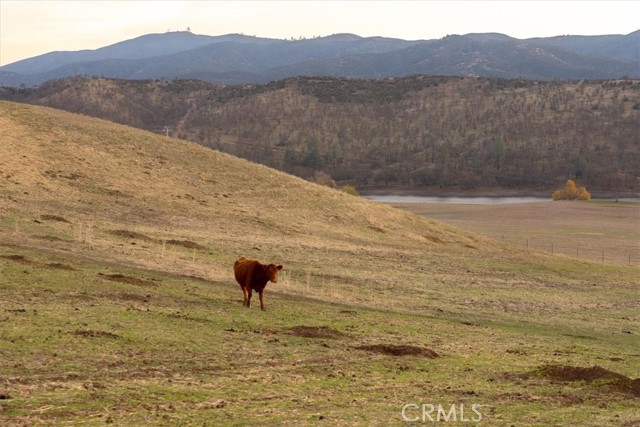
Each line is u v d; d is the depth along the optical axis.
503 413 14.62
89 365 15.90
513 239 97.00
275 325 23.89
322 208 70.31
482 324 33.06
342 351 20.47
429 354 21.20
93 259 35.22
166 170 70.00
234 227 57.72
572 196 172.25
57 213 49.53
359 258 52.56
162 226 53.31
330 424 12.75
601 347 28.55
